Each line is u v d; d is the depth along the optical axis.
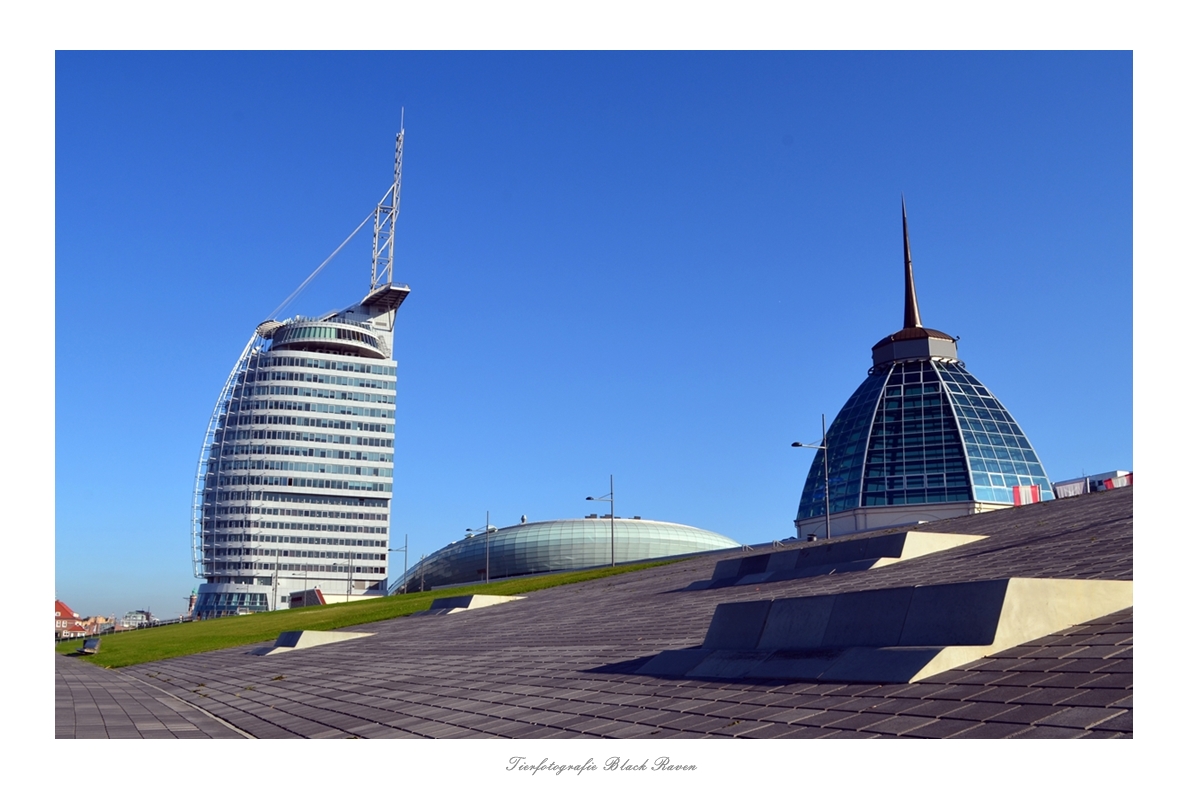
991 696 13.77
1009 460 106.31
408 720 21.42
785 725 14.70
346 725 22.17
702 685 19.03
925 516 104.06
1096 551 25.28
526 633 38.62
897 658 16.28
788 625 19.97
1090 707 12.49
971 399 109.94
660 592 45.12
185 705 31.66
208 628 88.31
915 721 13.55
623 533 158.62
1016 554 29.36
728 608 22.00
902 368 114.25
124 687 40.38
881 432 110.00
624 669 23.08
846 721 14.29
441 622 53.72
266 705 28.69
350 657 41.50
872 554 37.25
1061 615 16.67
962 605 16.75
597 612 41.50
